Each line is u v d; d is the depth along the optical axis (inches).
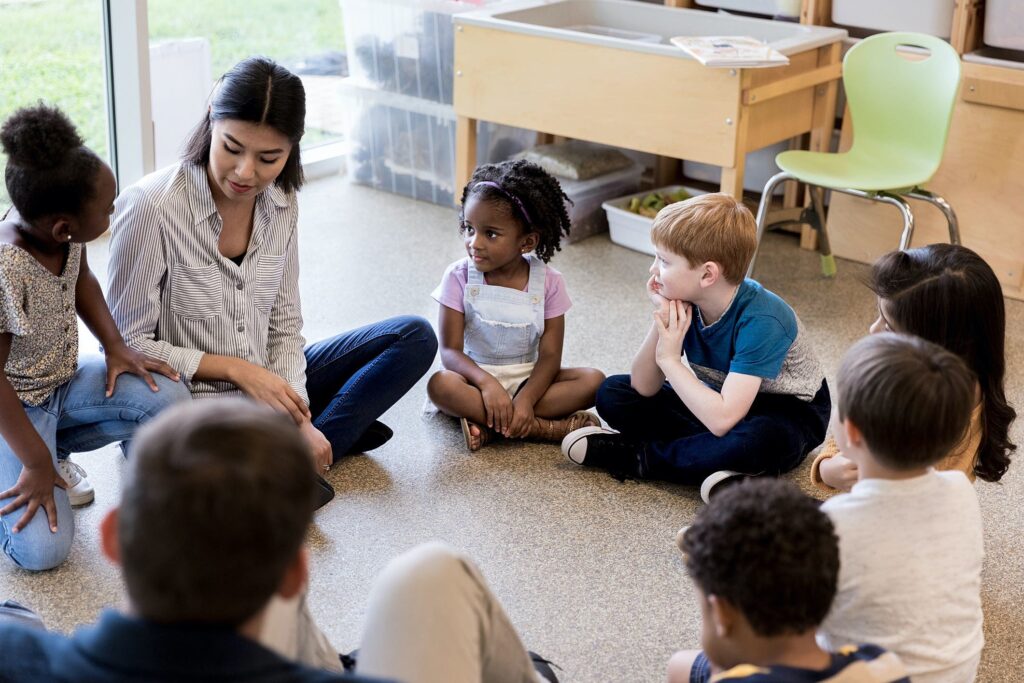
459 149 132.4
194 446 29.5
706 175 147.5
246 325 77.2
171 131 133.7
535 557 73.6
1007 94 111.0
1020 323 112.0
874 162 112.9
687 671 52.5
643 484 82.7
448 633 40.7
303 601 41.0
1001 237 117.4
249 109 67.6
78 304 73.0
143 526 29.1
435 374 87.1
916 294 63.8
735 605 41.0
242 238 76.1
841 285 120.7
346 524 75.9
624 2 136.2
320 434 76.3
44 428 70.7
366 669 40.8
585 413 89.4
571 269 122.8
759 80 111.4
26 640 32.1
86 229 65.0
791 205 135.3
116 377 71.9
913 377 48.1
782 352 77.4
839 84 130.5
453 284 88.6
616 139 118.9
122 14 119.2
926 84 109.3
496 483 82.1
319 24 150.6
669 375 78.5
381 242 127.5
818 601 40.7
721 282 76.4
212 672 28.9
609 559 73.7
